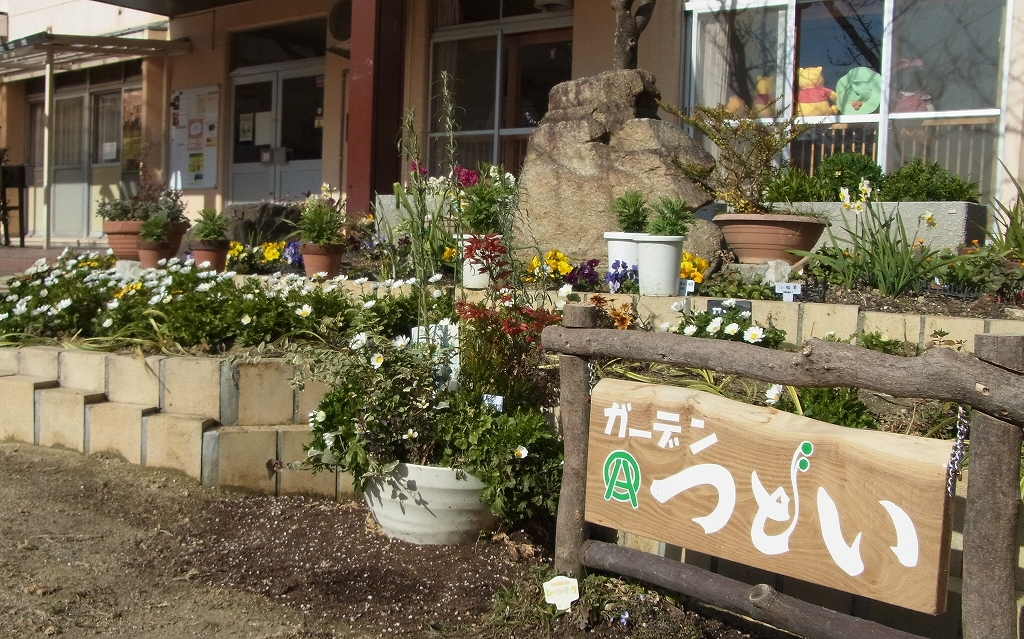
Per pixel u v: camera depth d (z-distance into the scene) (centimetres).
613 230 618
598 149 641
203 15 1245
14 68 1328
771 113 816
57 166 1455
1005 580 225
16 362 526
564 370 311
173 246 796
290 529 399
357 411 374
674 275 513
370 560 365
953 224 622
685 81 864
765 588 267
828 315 453
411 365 382
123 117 1356
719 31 850
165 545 384
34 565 359
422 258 505
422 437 377
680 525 277
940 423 368
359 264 711
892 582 235
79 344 522
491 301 468
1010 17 731
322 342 471
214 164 1256
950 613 328
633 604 317
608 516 295
